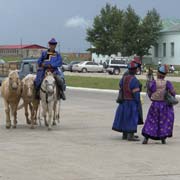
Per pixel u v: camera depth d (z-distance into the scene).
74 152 11.95
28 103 16.77
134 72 14.07
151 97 13.47
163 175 9.44
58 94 16.73
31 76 16.66
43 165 10.35
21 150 12.20
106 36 102.75
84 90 40.66
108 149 12.41
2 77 40.97
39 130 16.14
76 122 18.50
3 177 9.21
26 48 121.12
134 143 13.52
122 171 9.77
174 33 100.25
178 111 23.05
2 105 25.69
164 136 13.33
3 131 15.88
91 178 9.14
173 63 100.81
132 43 97.25
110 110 23.36
